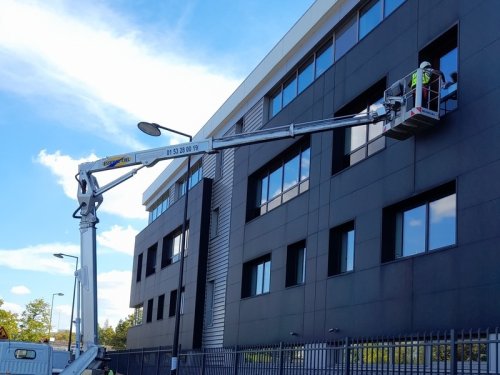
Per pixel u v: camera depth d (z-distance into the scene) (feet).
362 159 61.31
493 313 41.27
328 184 66.54
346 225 63.41
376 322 54.13
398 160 54.75
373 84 60.64
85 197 45.06
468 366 36.47
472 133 46.01
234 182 95.35
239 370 60.49
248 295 86.53
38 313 237.45
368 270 56.65
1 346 56.85
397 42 57.41
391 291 52.75
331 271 64.13
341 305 60.18
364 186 59.57
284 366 52.29
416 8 55.11
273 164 85.25
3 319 222.07
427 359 38.19
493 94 44.52
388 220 56.18
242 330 83.35
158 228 137.59
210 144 52.80
